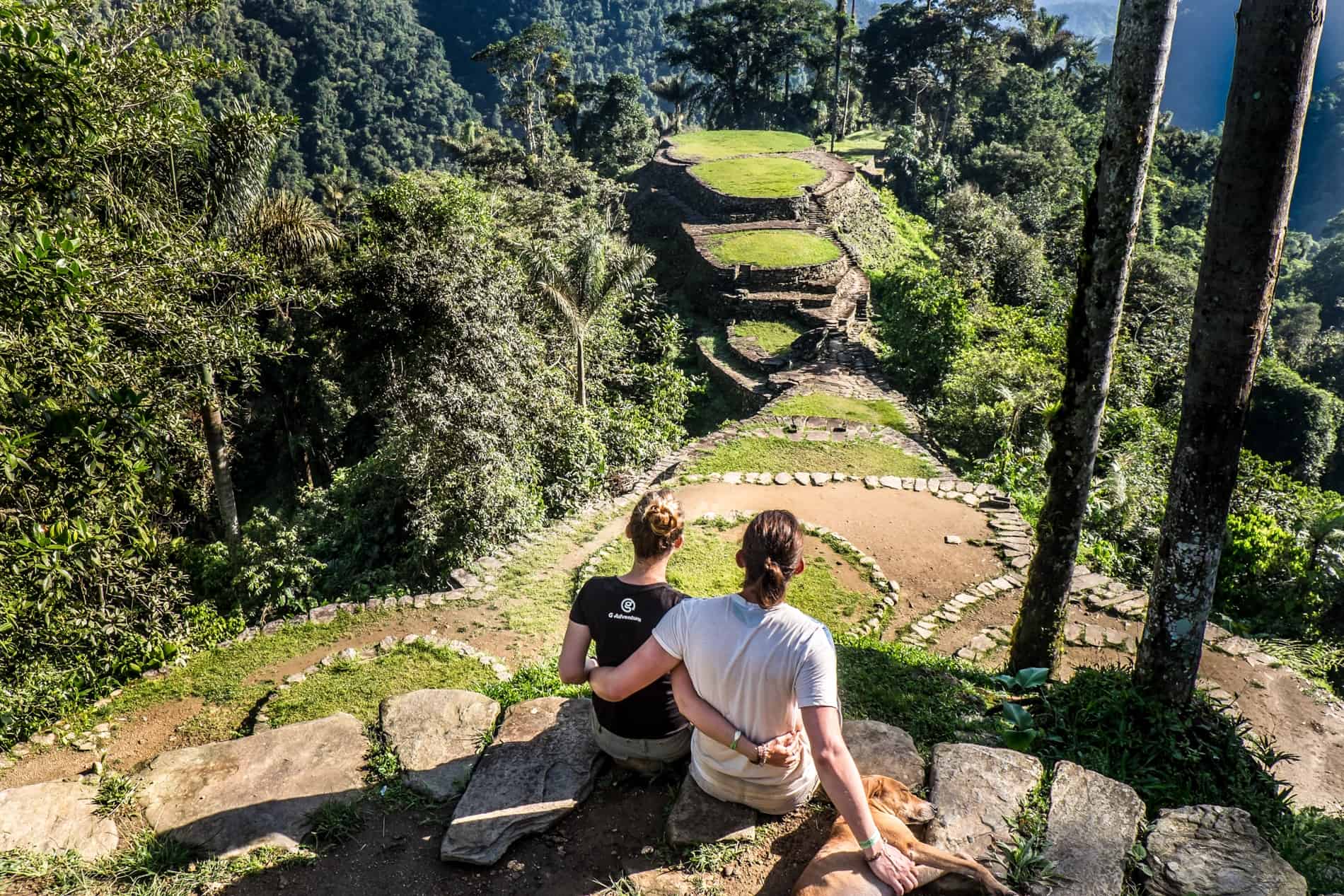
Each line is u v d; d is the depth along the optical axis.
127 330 9.94
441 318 19.03
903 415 21.05
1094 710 6.14
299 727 4.48
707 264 34.84
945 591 11.80
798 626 3.01
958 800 3.56
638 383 25.17
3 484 6.84
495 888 3.34
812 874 2.95
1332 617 13.67
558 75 75.44
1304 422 47.41
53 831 3.72
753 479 15.53
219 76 10.51
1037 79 79.38
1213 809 3.57
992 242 36.84
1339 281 74.69
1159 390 28.08
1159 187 73.69
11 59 6.68
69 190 8.95
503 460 14.88
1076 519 8.00
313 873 3.49
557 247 26.03
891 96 80.00
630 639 3.55
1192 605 5.93
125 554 8.44
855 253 38.91
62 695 8.19
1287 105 4.78
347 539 15.75
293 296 13.78
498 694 6.76
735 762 3.33
